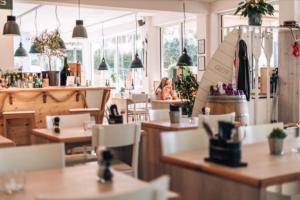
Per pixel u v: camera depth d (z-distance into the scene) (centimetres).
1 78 708
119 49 1381
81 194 168
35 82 702
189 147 261
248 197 187
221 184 203
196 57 973
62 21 1253
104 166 190
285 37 660
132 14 1095
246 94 611
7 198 169
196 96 630
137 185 180
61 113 700
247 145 273
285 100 665
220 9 851
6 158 218
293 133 313
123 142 340
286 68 662
